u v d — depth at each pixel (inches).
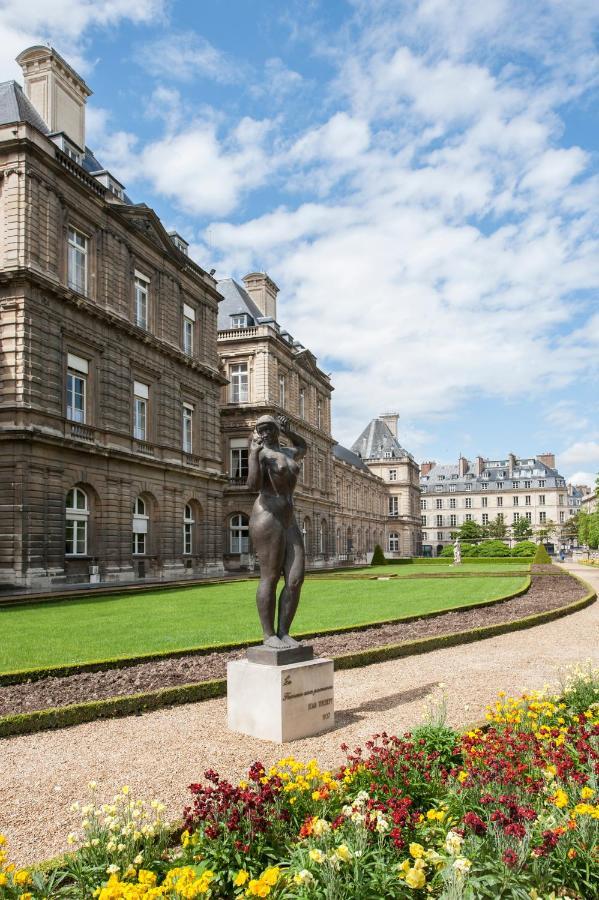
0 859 177.6
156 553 1486.2
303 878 170.6
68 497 1234.6
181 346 1648.6
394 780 234.8
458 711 385.7
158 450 1515.7
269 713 340.8
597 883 181.8
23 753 328.5
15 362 1102.4
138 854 194.9
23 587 1066.1
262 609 360.8
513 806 197.9
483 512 5954.7
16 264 1111.0
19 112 1256.8
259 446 365.7
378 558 3006.9
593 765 235.5
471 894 168.2
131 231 1439.5
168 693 416.5
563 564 2810.0
